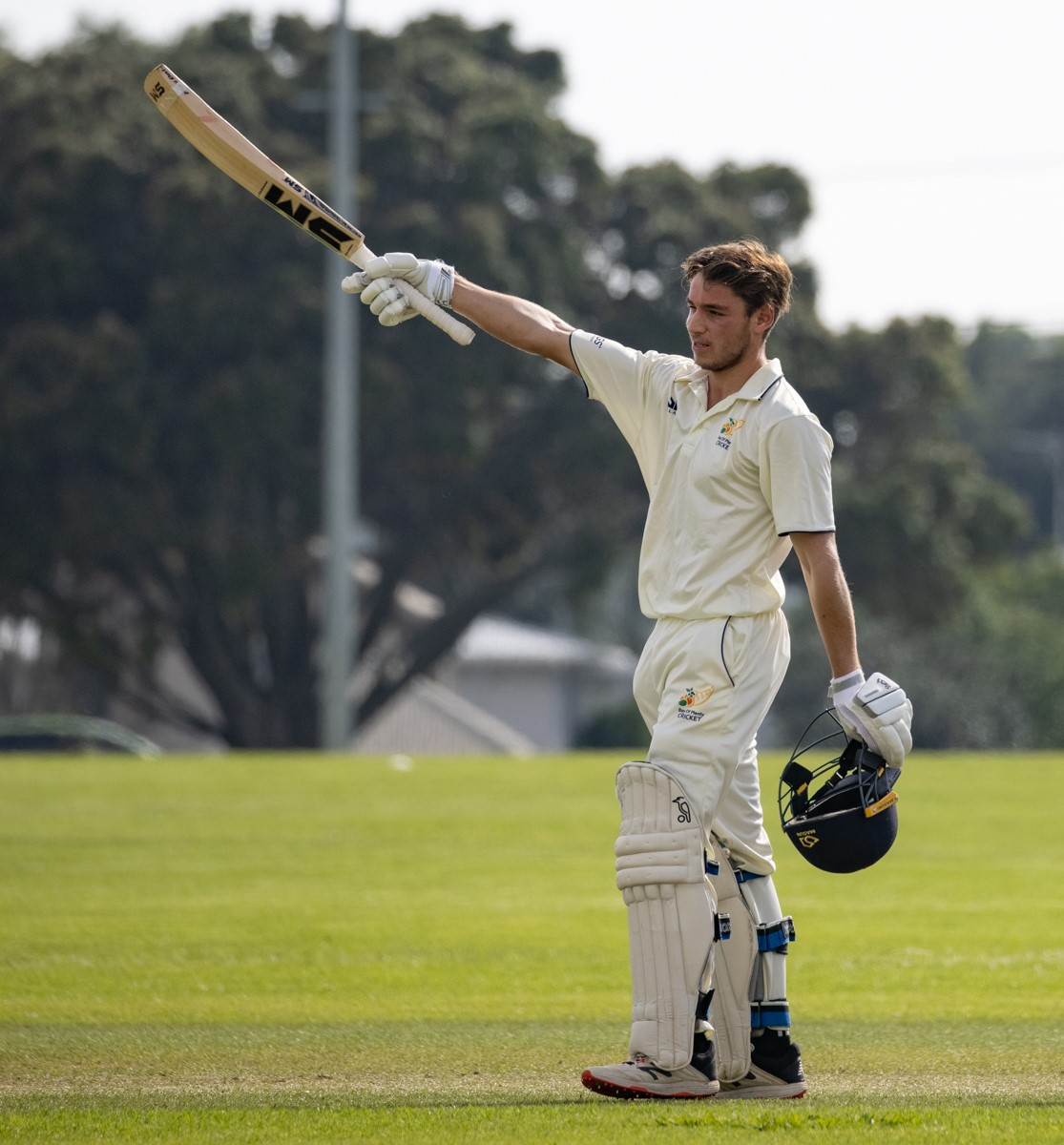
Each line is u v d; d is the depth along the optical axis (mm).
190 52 135875
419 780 52969
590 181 133375
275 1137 13445
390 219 126875
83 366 118438
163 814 43719
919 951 25188
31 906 29484
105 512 119438
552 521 137000
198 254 121188
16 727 104938
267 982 22656
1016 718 166125
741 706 16109
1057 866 35312
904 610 139125
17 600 129375
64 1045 18391
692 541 16344
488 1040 18797
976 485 143750
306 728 132750
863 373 141750
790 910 29500
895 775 16219
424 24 149500
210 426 118188
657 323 136250
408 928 27156
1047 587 197625
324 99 128000
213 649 128875
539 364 127312
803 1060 17703
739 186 141625
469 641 195750
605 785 51375
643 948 15953
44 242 122688
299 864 34969
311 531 122500
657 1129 13664
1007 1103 15242
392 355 123875
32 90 129625
